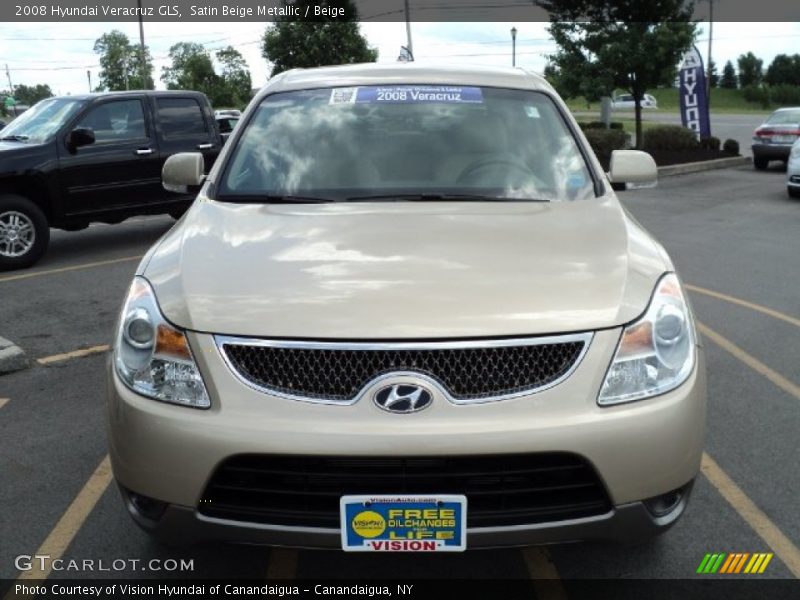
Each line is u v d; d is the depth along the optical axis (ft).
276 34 99.09
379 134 12.01
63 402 14.82
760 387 15.14
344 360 7.47
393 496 7.29
